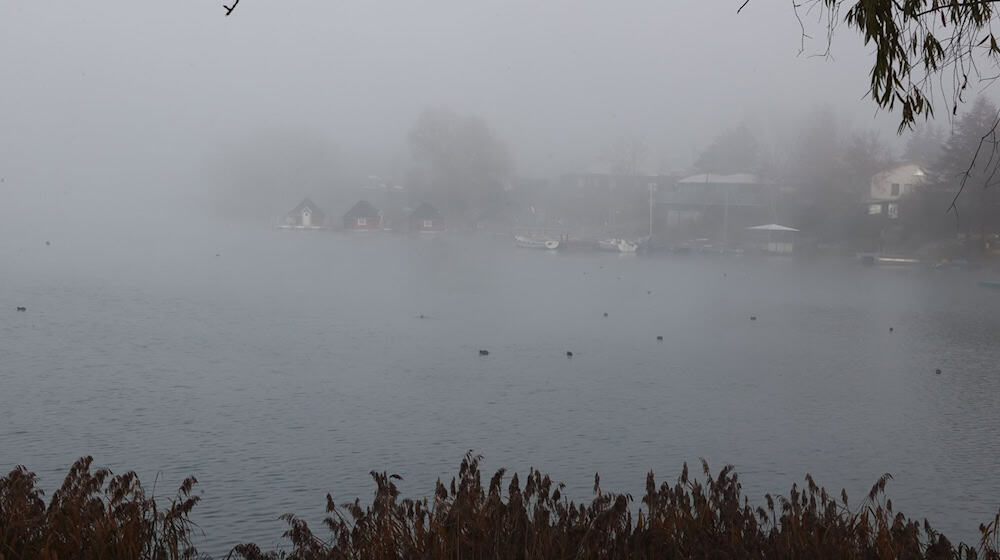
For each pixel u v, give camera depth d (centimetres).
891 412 2845
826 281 8219
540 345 4156
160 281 6875
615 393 3044
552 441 2380
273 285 6819
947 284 7975
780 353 4103
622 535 750
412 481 1984
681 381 3319
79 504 798
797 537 784
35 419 2466
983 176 8325
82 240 12012
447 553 706
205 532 1596
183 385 2997
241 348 3838
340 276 7812
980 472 2175
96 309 5031
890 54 661
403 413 2656
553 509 813
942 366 3809
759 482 2070
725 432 2534
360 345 4022
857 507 1875
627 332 4691
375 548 734
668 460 2231
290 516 779
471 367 3509
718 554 716
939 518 1842
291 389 2980
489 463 2156
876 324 5266
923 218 9819
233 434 2361
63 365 3300
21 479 839
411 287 6969
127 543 770
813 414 2800
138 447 2220
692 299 6538
